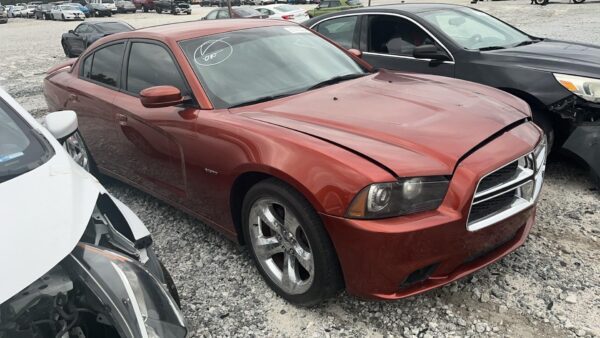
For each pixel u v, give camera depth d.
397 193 2.30
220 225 3.26
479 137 2.62
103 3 44.25
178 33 3.75
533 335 2.51
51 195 1.99
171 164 3.49
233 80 3.40
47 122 2.72
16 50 20.12
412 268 2.35
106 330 1.87
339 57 4.03
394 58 5.39
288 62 3.69
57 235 1.77
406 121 2.78
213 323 2.76
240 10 22.00
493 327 2.58
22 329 1.65
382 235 2.28
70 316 1.73
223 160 2.95
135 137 3.79
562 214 3.72
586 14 21.81
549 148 4.20
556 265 3.08
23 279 1.60
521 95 4.32
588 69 4.05
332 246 2.51
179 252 3.53
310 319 2.74
